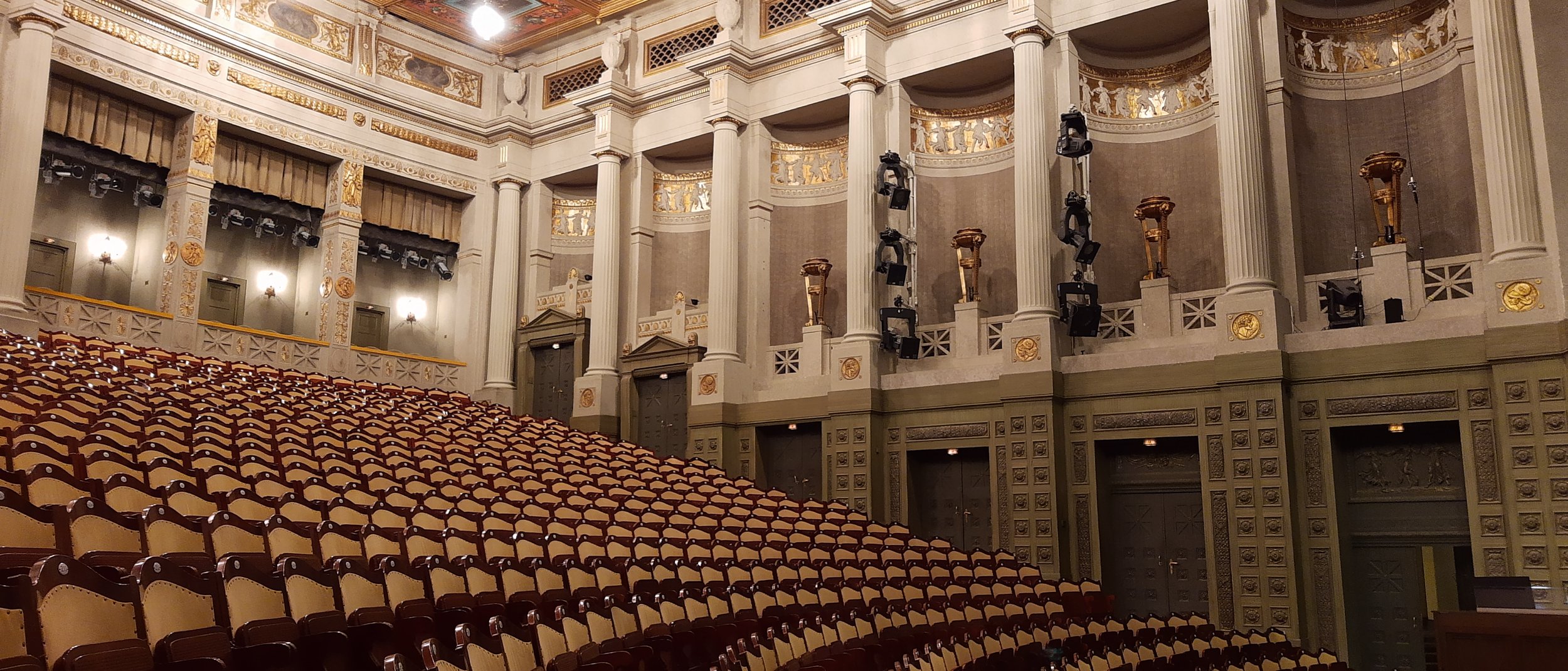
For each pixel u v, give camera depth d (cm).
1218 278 1636
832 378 1741
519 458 1420
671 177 2211
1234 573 1357
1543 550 1164
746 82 1995
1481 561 1220
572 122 2219
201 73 1891
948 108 1883
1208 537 1396
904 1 1805
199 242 1870
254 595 513
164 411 1094
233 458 950
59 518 534
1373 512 1355
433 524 909
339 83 2067
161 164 1886
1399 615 1326
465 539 824
